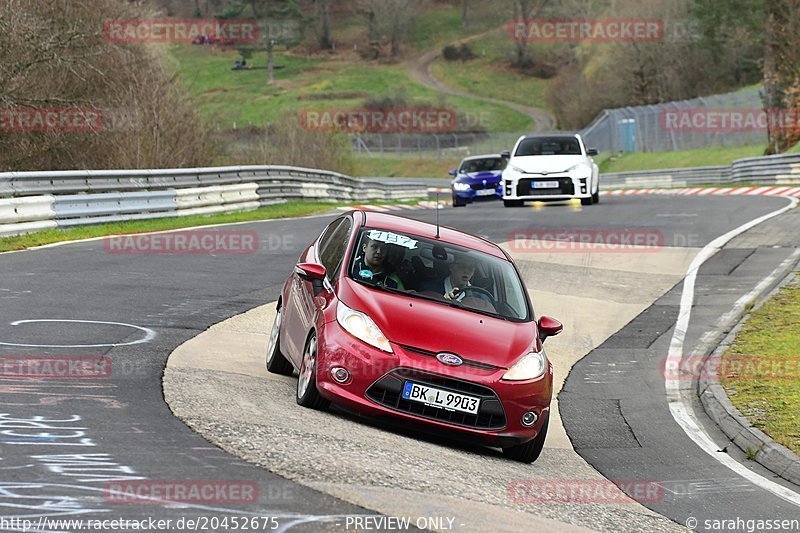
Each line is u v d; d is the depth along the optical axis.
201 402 27.12
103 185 76.19
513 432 27.58
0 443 21.39
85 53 112.31
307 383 28.33
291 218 94.44
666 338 47.84
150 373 30.22
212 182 93.88
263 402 28.31
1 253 56.53
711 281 60.06
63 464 20.27
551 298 56.09
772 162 144.50
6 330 34.66
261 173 105.94
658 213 92.69
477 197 125.19
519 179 98.44
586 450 31.17
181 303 44.84
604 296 56.97
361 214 33.56
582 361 44.06
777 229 78.31
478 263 31.78
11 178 64.94
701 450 31.53
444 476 23.70
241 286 51.59
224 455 22.11
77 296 43.69
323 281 30.44
